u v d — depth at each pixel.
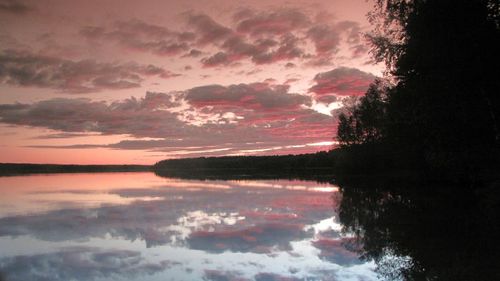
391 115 34.81
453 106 22.58
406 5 24.22
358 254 13.35
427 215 21.66
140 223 20.36
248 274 11.10
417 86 24.55
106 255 13.48
